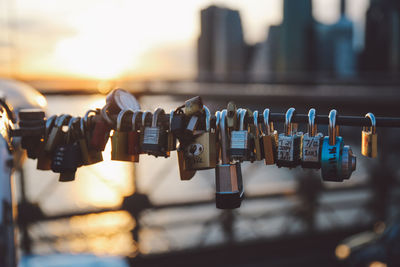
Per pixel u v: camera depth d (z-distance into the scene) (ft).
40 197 37.06
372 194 46.37
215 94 67.36
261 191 43.37
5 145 3.77
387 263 26.43
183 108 4.32
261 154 4.26
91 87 33.04
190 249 38.22
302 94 60.70
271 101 62.90
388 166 46.52
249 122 4.22
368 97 55.21
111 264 14.51
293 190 44.78
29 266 14.10
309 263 36.19
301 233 41.96
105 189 110.93
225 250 38.65
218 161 4.52
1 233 3.10
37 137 4.80
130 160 4.52
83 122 4.60
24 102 9.37
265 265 35.70
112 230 37.60
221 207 4.25
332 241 41.24
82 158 4.70
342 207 44.86
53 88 32.22
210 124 4.35
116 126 4.49
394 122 3.91
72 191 109.29
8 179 3.53
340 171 4.05
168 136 4.32
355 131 64.75
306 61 336.90
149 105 35.14
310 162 4.17
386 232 27.91
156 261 36.29
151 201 37.63
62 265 13.83
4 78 10.18
